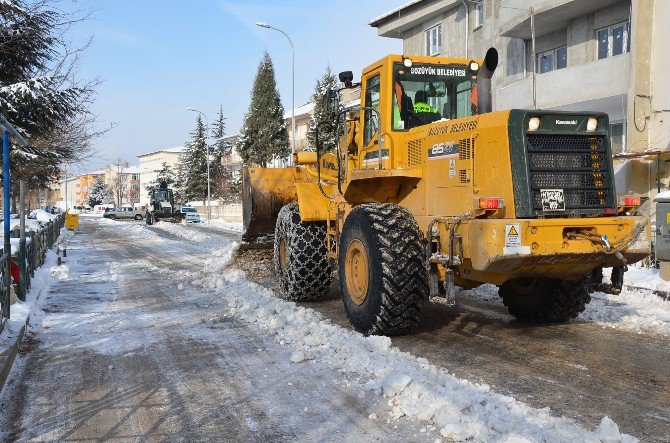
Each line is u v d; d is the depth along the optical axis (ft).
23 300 25.62
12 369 16.61
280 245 28.25
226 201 206.59
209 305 26.37
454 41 87.61
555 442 10.82
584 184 17.74
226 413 13.12
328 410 13.07
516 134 16.98
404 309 18.60
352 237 20.38
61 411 13.42
